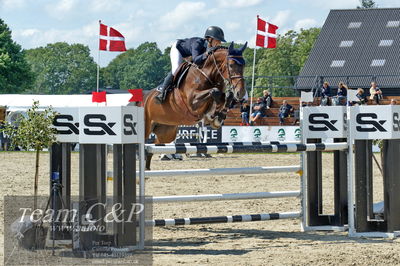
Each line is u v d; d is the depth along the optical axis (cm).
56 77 12575
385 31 4416
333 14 4647
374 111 868
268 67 7200
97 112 739
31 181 1556
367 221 879
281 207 1152
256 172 884
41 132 764
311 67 4228
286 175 1764
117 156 743
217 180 1631
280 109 2806
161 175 823
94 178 748
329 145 873
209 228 955
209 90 951
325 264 683
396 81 3816
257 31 2781
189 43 1022
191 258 714
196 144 873
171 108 1032
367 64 4166
